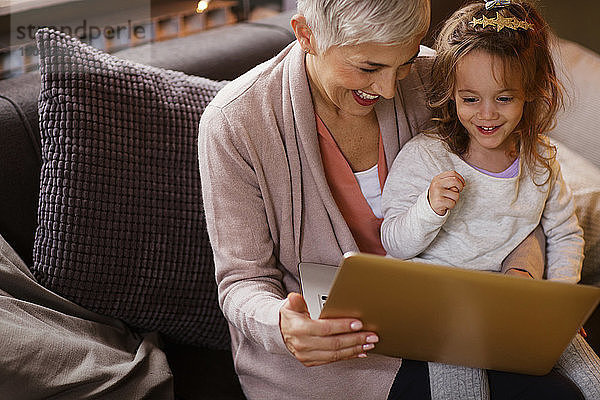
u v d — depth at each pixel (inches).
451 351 43.2
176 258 52.6
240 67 63.4
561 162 61.8
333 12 40.6
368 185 51.7
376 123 50.9
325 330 40.3
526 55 45.7
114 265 50.8
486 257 50.0
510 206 49.3
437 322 40.4
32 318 46.2
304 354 41.8
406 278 37.4
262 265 47.8
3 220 51.7
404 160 50.1
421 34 41.7
